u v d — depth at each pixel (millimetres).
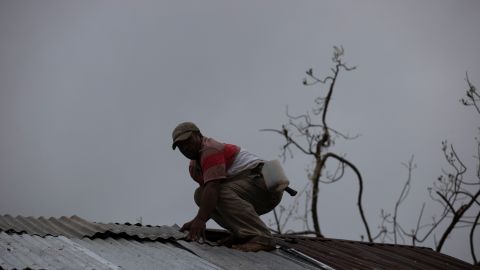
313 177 13422
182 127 5668
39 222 5555
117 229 5398
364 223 13297
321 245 6656
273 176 5648
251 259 5238
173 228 5809
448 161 12625
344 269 5684
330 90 13438
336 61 13406
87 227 5359
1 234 4914
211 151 5590
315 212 13391
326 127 13602
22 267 4008
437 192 12695
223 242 5594
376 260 6449
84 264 4328
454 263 7184
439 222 12781
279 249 5801
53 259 4348
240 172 5699
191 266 4723
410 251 7410
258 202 5766
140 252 4934
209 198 5480
